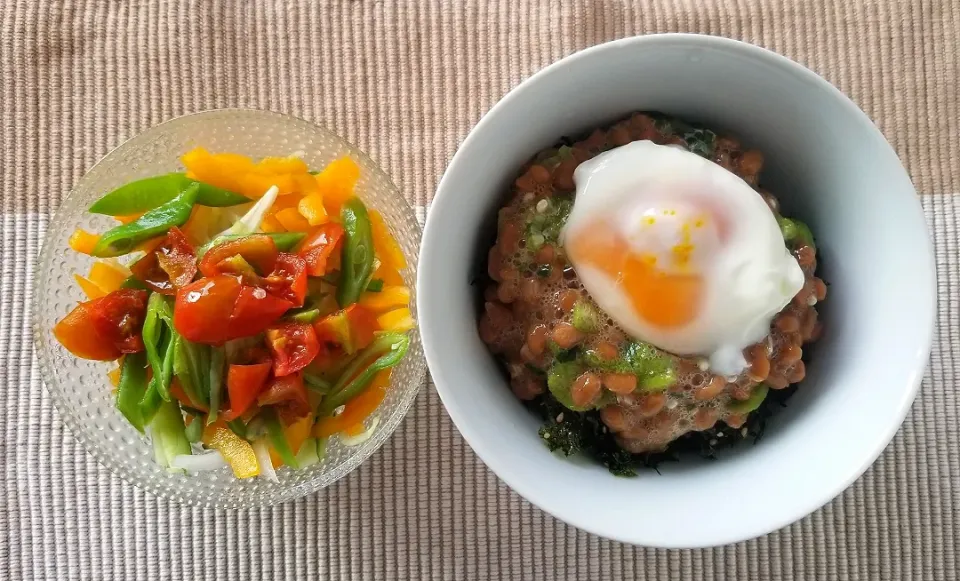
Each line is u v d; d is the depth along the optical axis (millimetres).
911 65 372
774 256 276
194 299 292
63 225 326
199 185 316
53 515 358
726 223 278
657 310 278
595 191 283
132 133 372
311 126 333
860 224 276
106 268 318
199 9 374
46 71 373
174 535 357
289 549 357
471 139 258
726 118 293
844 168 274
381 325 325
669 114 299
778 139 290
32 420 361
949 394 361
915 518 358
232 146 344
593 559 357
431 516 358
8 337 363
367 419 329
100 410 333
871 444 256
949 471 359
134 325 314
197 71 374
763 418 303
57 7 374
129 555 356
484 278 304
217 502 322
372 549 357
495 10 375
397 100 373
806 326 289
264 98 373
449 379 258
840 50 373
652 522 259
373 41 374
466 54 374
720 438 303
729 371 279
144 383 318
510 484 258
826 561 358
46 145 371
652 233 276
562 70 259
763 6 373
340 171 322
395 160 372
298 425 317
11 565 356
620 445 299
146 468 327
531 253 292
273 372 302
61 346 327
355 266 321
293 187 327
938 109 374
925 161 373
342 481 359
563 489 266
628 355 280
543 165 297
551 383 282
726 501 266
